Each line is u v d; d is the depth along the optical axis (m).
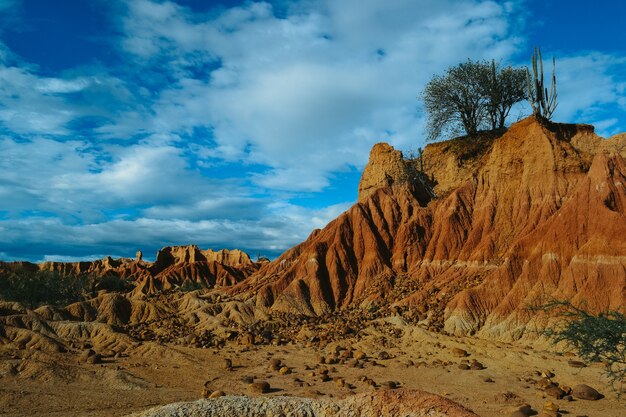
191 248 171.38
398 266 64.62
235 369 39.78
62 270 165.12
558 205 54.50
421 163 75.56
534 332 41.12
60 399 29.98
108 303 69.88
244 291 74.31
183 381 35.69
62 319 63.19
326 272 67.56
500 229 58.06
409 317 51.31
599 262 42.31
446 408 10.48
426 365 37.16
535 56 64.31
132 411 27.56
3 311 60.28
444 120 76.69
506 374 33.69
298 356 43.84
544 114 64.38
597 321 22.83
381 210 72.75
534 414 23.95
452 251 61.03
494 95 73.56
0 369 35.25
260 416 12.41
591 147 61.31
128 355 46.28
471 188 65.81
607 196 46.78
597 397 27.28
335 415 11.81
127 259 186.25
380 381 32.84
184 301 73.00
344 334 49.84
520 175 60.38
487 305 47.09
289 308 62.81
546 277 45.31
